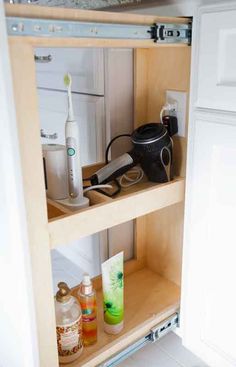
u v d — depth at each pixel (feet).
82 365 2.83
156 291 3.71
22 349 2.49
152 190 2.92
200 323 3.23
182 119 3.19
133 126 3.56
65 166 2.74
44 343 2.45
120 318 3.13
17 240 2.14
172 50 3.12
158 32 2.54
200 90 2.68
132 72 3.38
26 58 1.90
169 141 3.10
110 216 2.65
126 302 3.54
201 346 3.28
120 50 3.25
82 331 2.96
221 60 2.49
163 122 3.24
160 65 3.27
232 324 2.96
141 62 3.35
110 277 3.01
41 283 2.31
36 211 2.16
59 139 3.94
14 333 2.56
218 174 2.74
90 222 2.53
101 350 2.96
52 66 3.78
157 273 4.00
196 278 3.15
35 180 2.10
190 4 2.86
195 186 2.94
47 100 4.00
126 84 3.39
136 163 3.15
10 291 2.41
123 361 3.33
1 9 1.74
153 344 3.54
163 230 3.78
